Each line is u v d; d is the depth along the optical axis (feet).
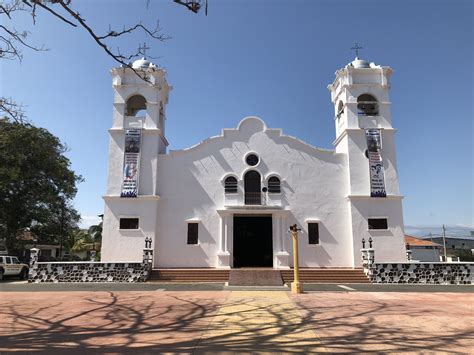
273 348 23.40
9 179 88.84
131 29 22.40
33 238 117.50
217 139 84.79
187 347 23.73
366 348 23.39
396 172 81.66
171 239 79.82
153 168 81.30
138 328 29.60
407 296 49.75
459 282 70.13
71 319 33.53
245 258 82.84
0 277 82.48
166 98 93.71
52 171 102.22
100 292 54.13
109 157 81.46
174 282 69.97
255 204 81.92
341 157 84.38
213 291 55.31
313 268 77.87
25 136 90.38
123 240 77.41
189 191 82.17
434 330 28.60
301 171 83.66
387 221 79.51
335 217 81.56
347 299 46.24
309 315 34.94
